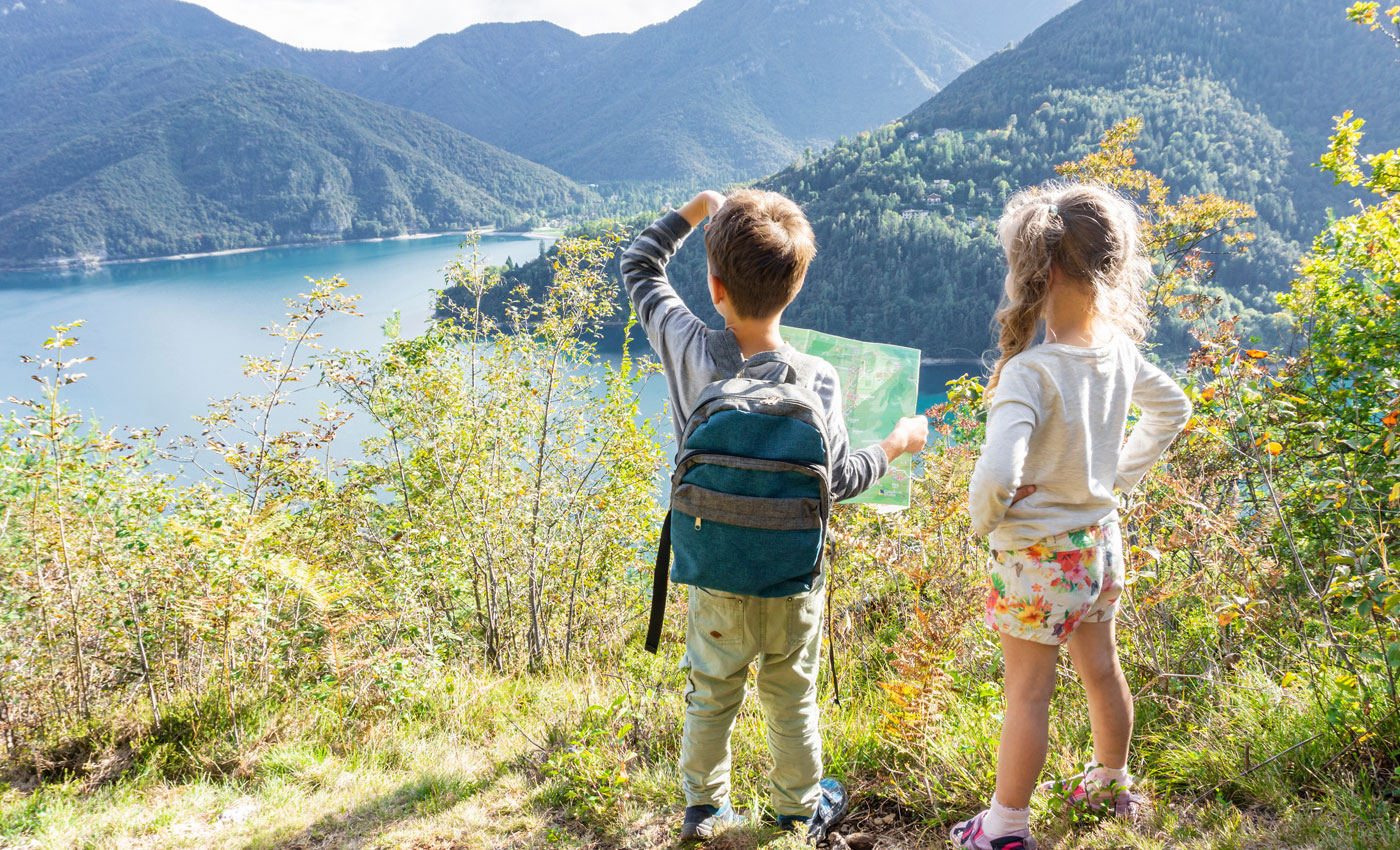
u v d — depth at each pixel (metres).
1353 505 2.05
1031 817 1.66
